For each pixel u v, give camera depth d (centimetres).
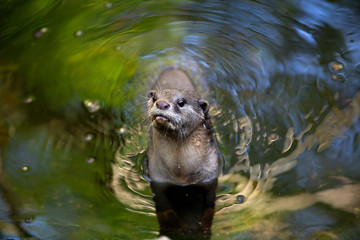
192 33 750
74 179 482
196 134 494
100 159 520
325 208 422
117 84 663
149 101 493
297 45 690
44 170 494
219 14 777
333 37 695
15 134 551
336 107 574
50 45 704
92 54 699
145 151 551
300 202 434
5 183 470
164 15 780
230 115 610
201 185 503
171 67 708
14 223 413
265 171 493
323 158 496
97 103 622
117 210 438
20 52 685
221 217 429
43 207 437
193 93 518
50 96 619
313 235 389
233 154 536
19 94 617
